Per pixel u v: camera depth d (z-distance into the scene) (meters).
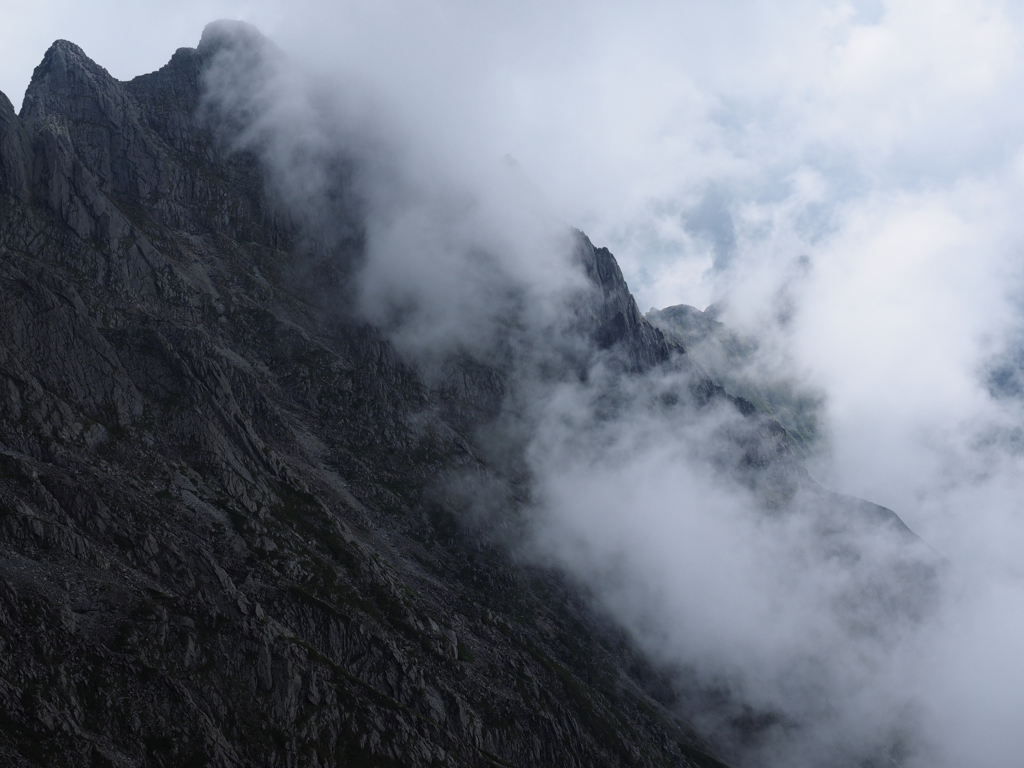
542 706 169.88
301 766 120.62
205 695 119.69
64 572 121.75
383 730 133.88
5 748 96.00
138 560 133.12
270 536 160.25
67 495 134.50
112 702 109.38
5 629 108.06
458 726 150.75
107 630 117.50
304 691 131.00
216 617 130.38
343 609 155.12
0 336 155.12
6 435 140.25
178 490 155.25
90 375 163.00
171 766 108.38
